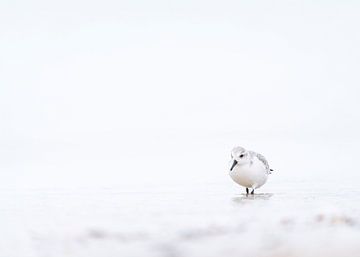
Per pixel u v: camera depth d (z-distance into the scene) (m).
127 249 6.69
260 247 6.61
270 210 9.73
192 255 6.34
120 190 13.97
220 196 12.55
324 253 6.33
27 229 8.34
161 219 8.79
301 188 14.00
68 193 13.50
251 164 12.87
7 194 13.37
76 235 7.53
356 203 10.96
